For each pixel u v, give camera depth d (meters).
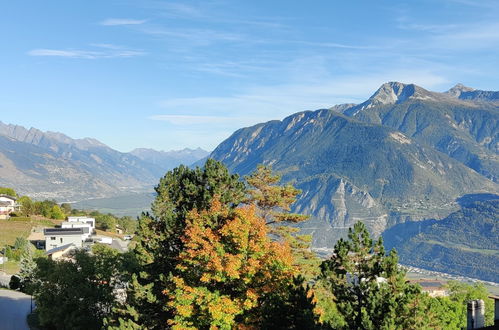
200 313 35.50
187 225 42.00
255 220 37.84
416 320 32.78
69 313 53.25
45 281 57.06
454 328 60.69
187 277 38.00
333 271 36.66
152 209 51.12
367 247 36.25
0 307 75.62
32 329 61.75
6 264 122.62
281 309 32.97
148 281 46.28
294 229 52.56
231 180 48.53
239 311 34.69
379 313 32.69
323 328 33.31
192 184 49.19
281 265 35.56
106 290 54.69
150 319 42.06
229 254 35.28
